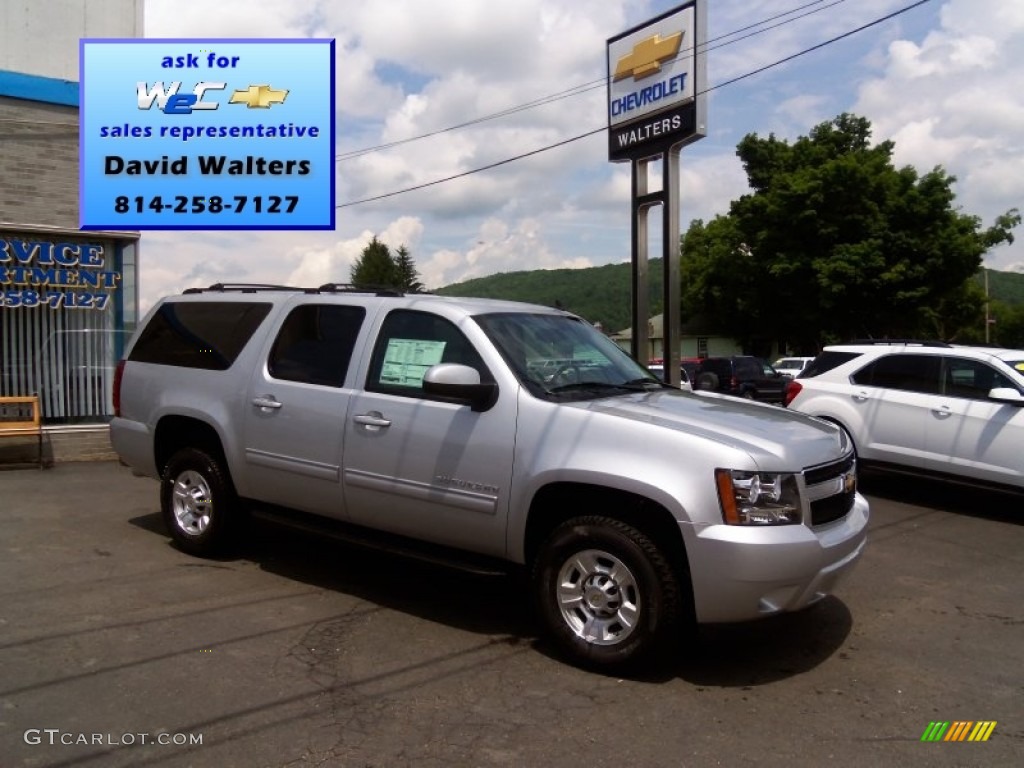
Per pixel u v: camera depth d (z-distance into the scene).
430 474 4.91
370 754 3.49
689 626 4.78
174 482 6.51
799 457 4.30
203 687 4.11
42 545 6.75
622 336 52.88
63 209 11.58
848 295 36.91
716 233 47.97
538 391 4.73
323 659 4.49
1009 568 6.63
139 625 4.95
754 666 4.51
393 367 5.27
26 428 10.51
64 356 11.49
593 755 3.52
